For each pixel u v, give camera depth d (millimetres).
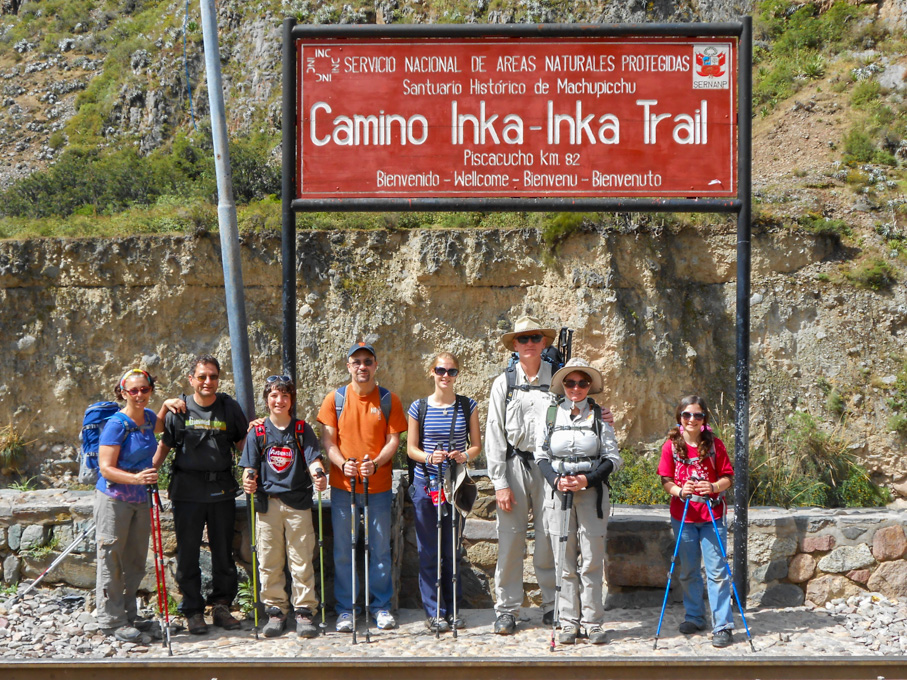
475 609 6277
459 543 5871
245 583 6059
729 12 21094
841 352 12094
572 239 12289
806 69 18641
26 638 5367
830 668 4891
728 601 5348
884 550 6125
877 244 12781
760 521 6168
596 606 5391
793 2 21031
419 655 5082
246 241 12594
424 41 6082
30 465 12305
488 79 6094
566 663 4891
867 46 19203
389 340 12422
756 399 11938
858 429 11727
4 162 23234
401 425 5738
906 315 12086
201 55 23578
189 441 5551
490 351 12352
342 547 5676
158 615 5832
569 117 6090
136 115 23109
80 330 12586
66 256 12570
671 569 5410
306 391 12312
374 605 5746
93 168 18953
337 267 12562
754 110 18031
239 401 6875
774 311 12289
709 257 12531
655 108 6070
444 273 12328
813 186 14164
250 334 12477
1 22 30594
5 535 6219
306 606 5539
